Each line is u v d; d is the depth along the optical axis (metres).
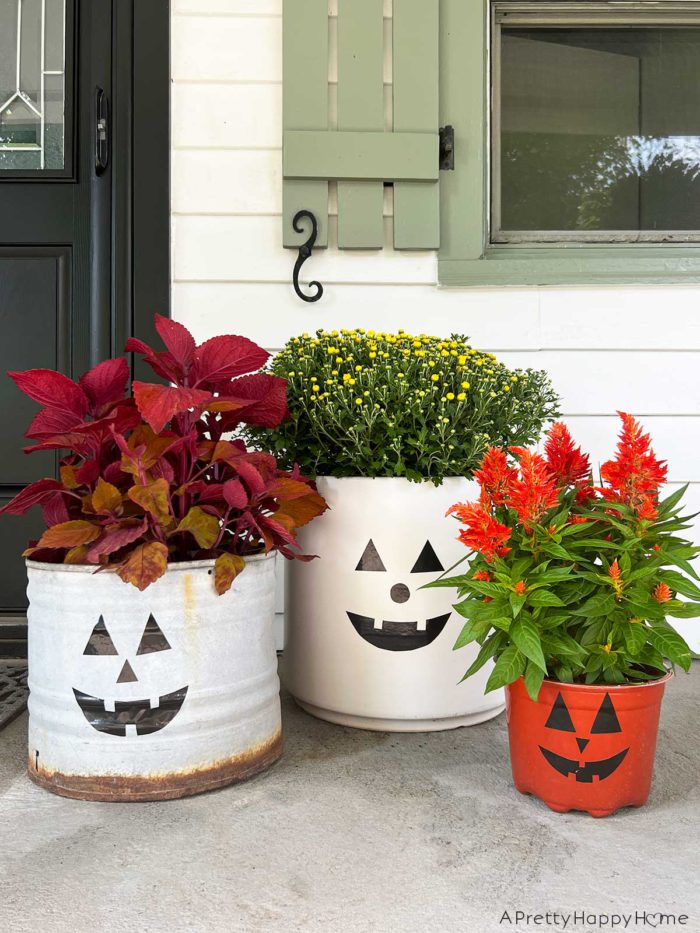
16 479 2.20
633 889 1.05
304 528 1.69
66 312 2.21
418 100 2.16
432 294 2.20
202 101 2.18
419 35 2.16
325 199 2.15
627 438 1.32
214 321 2.18
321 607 1.66
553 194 2.29
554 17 2.27
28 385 1.35
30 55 2.21
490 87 2.26
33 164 2.22
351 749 1.55
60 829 1.22
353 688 1.63
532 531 1.27
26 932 0.95
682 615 1.22
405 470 1.58
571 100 2.29
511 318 2.20
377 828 1.22
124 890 1.05
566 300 2.19
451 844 1.17
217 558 1.41
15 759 1.51
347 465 1.66
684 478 2.20
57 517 1.46
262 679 1.44
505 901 1.02
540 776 1.29
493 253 2.23
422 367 1.58
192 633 1.33
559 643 1.23
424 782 1.40
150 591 1.31
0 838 1.19
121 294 2.18
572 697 1.23
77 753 1.33
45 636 1.36
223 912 1.00
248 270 2.18
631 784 1.26
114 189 2.17
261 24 2.19
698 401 2.19
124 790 1.31
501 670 1.21
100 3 2.18
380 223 2.16
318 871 1.10
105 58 2.18
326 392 1.59
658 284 2.18
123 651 1.31
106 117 2.18
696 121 2.29
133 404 1.41
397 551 1.60
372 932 0.96
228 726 1.37
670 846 1.17
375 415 1.54
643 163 2.30
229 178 2.18
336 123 2.16
